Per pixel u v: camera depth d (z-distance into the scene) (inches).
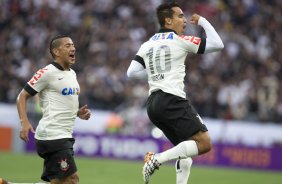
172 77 998.4
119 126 2373.3
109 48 2760.8
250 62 2711.6
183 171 1039.0
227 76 2608.3
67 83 1027.9
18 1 3024.1
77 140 2285.9
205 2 2979.8
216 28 2854.3
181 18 1031.6
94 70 2625.5
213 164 2155.5
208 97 2474.2
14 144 2324.1
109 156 2251.5
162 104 992.2
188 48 1007.6
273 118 2405.3
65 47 1026.7
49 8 2970.0
